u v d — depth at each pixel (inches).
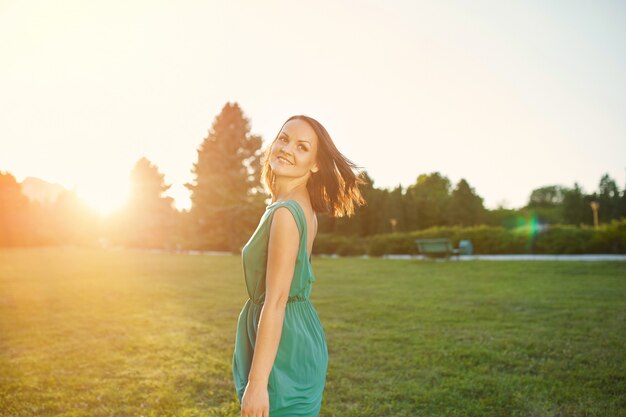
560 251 819.4
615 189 2349.9
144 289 463.2
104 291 447.8
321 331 70.1
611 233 767.1
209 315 315.0
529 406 145.6
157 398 155.1
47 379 175.5
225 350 218.1
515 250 877.8
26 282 533.0
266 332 59.0
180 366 191.8
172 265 811.4
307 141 68.0
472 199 2279.8
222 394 159.3
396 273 591.2
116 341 237.0
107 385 169.3
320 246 1092.5
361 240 1075.3
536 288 415.5
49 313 325.1
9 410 146.8
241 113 1451.8
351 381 170.9
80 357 207.0
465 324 267.0
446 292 407.5
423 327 260.8
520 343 219.5
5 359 204.2
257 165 1403.8
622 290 385.4
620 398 150.5
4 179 2129.7
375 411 143.1
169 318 303.0
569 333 237.9
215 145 1444.4
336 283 496.1
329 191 71.8
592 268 530.3
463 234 949.2
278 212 62.5
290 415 62.8
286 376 63.2
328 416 140.5
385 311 313.6
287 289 61.4
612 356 195.0
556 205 3016.7
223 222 1390.3
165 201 2139.5
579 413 140.6
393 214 2007.9
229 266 779.4
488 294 388.5
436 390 159.2
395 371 180.5
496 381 167.5
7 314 321.1
